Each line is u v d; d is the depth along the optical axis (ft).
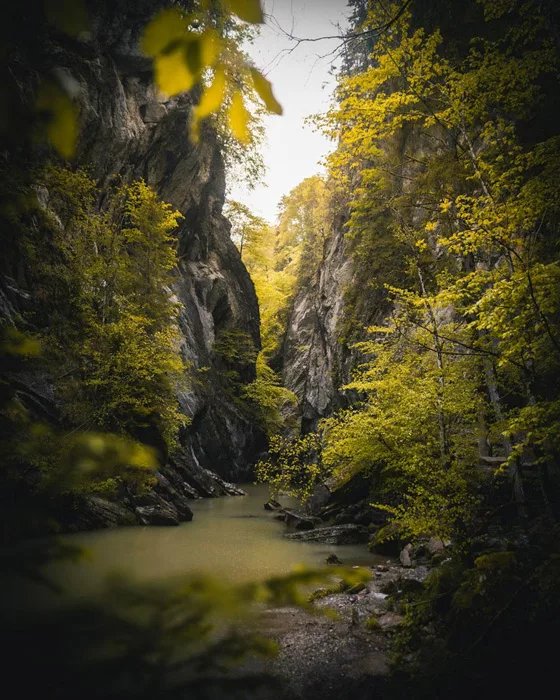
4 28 1.69
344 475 54.70
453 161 31.96
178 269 101.09
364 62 43.01
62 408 38.88
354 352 87.40
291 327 154.20
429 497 24.57
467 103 29.73
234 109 2.05
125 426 45.06
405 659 17.28
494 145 29.27
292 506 67.46
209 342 104.53
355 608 24.25
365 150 35.42
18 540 2.27
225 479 95.30
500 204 24.43
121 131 70.08
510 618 14.02
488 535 28.55
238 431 101.65
